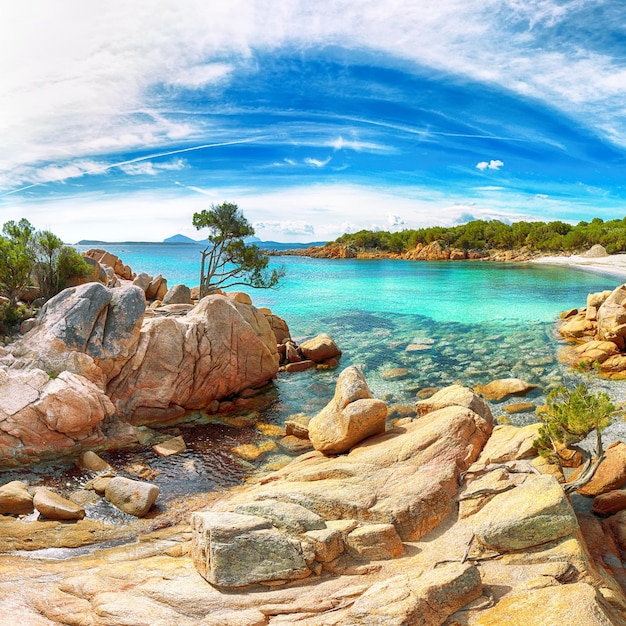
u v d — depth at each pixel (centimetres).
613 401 1908
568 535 812
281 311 4138
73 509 1159
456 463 1116
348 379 1440
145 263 9294
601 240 9388
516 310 3975
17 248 2280
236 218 3325
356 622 650
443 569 746
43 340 1767
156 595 767
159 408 1870
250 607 732
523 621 629
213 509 1075
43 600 748
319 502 997
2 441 1420
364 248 14462
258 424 1839
